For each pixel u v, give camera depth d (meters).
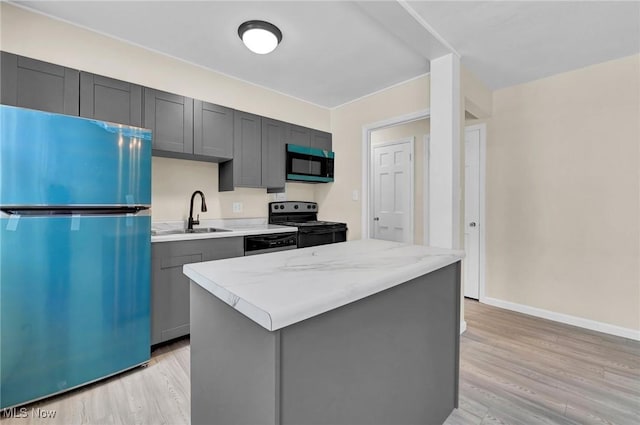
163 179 2.69
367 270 1.03
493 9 1.83
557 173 2.75
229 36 2.25
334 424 0.86
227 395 0.90
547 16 1.90
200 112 2.59
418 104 2.96
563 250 2.73
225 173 2.95
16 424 1.44
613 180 2.47
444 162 2.31
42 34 1.98
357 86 3.20
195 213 2.89
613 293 2.48
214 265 1.10
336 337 0.86
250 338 0.78
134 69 2.36
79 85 1.97
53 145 1.57
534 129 2.88
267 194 3.50
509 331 2.54
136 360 1.92
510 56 2.41
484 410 1.56
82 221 1.69
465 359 2.08
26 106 1.79
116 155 1.80
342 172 3.76
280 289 0.80
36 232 1.54
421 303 1.25
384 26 2.10
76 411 1.55
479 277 3.29
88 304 1.72
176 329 2.23
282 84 3.15
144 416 1.52
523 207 2.96
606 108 2.49
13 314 1.49
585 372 1.91
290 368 0.74
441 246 2.31
